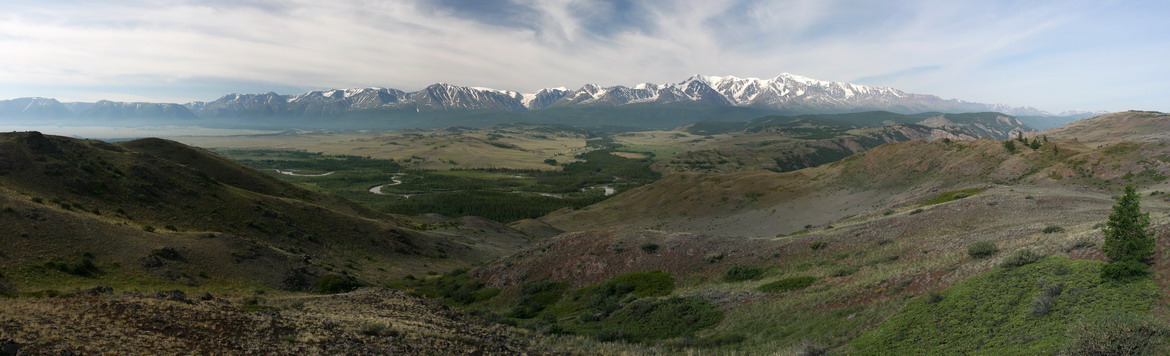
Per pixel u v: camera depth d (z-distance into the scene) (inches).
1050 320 976.3
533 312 2394.2
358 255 3823.8
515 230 6688.0
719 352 1333.7
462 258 4569.4
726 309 1731.1
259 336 1195.3
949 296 1240.8
